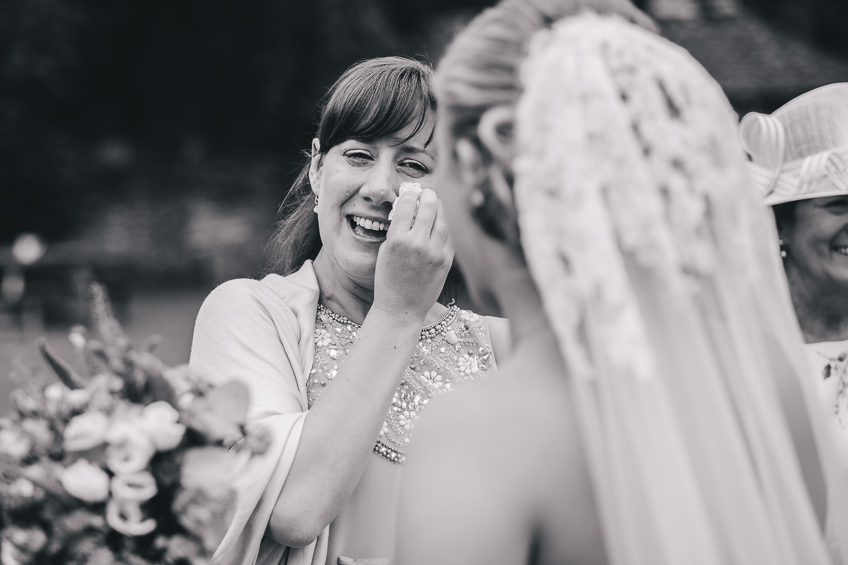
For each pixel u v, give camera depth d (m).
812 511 1.22
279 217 2.45
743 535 1.10
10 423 1.34
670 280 1.09
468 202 1.17
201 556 1.30
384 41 21.58
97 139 22.78
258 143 22.55
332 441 1.72
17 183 21.33
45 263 17.91
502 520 1.04
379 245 2.01
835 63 20.20
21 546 1.25
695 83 1.18
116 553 1.28
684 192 1.12
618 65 1.15
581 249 1.07
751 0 25.22
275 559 1.78
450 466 1.07
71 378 1.40
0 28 21.58
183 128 22.78
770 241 1.25
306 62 21.75
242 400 1.34
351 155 2.03
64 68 22.09
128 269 18.62
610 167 1.09
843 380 2.11
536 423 1.09
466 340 2.16
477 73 1.16
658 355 1.10
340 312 2.08
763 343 1.25
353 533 1.88
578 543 1.07
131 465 1.26
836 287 2.14
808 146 2.16
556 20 1.19
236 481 1.64
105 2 22.17
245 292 2.02
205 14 22.14
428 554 1.04
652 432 1.07
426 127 2.02
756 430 1.15
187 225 19.84
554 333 1.15
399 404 2.00
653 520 1.05
